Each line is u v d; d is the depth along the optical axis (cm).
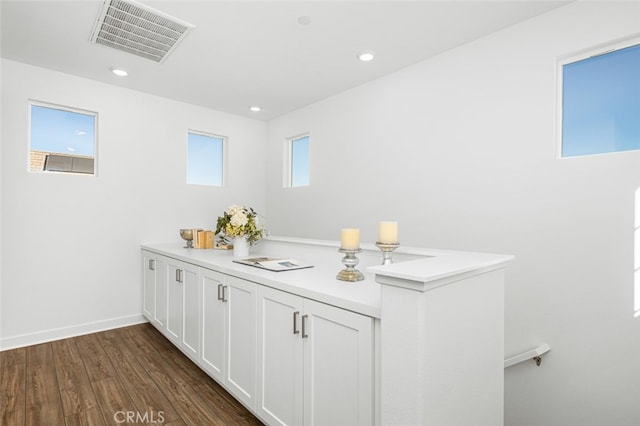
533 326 215
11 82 273
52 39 244
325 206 375
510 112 228
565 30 204
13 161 274
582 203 196
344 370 124
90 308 311
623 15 183
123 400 197
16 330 275
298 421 144
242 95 359
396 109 303
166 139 362
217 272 205
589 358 192
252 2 202
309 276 168
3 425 173
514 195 226
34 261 283
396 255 171
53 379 221
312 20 222
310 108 391
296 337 146
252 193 442
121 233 329
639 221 176
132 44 252
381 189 316
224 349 196
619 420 182
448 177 265
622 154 182
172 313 267
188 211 378
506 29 231
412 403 98
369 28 232
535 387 215
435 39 247
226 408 190
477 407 124
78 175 306
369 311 114
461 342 114
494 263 127
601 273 188
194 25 227
